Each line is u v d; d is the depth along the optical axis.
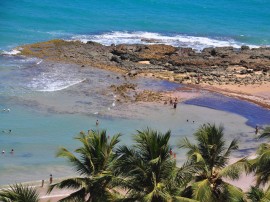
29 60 81.00
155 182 24.23
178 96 70.19
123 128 58.22
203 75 81.50
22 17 113.56
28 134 54.81
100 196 25.36
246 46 103.00
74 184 25.81
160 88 73.19
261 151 34.50
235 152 52.81
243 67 88.31
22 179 45.03
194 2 160.50
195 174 27.64
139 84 74.19
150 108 64.75
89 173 26.38
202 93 72.25
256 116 65.19
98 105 64.31
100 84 72.31
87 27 113.19
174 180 25.00
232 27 129.88
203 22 133.12
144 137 25.50
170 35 115.19
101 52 89.50
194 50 98.38
